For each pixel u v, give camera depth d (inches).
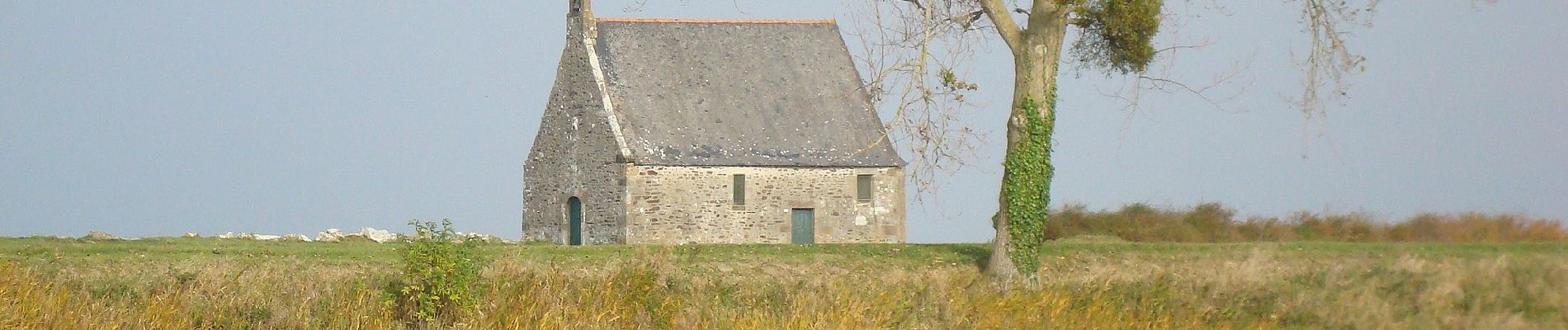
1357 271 1557.6
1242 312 1355.8
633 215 2581.2
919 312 1299.2
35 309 1199.6
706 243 2610.7
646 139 2623.0
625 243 2573.8
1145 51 1713.8
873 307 1295.5
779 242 2659.9
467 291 1282.0
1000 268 1747.0
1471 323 1301.7
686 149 2628.0
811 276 1614.2
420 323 1262.3
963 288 1425.9
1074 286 1450.5
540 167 2812.5
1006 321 1280.8
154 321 1212.5
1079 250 1980.8
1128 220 2319.1
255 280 1353.3
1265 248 1908.2
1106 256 1902.1
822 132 2721.5
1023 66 1739.7
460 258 1290.6
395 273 1370.6
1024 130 1747.0
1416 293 1414.9
